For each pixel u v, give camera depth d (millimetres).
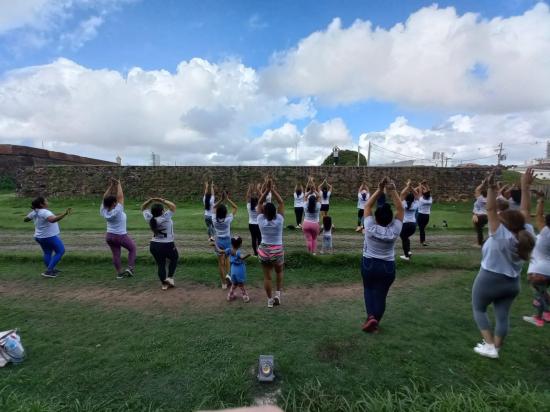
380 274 4656
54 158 30547
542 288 5117
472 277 7574
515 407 3291
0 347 4145
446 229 13391
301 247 10031
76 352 4430
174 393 3617
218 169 23188
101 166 23203
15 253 9102
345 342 4613
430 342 4637
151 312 5707
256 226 8602
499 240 3982
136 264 8484
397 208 4613
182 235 12016
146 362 4180
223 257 6820
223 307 5918
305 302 6180
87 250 9680
